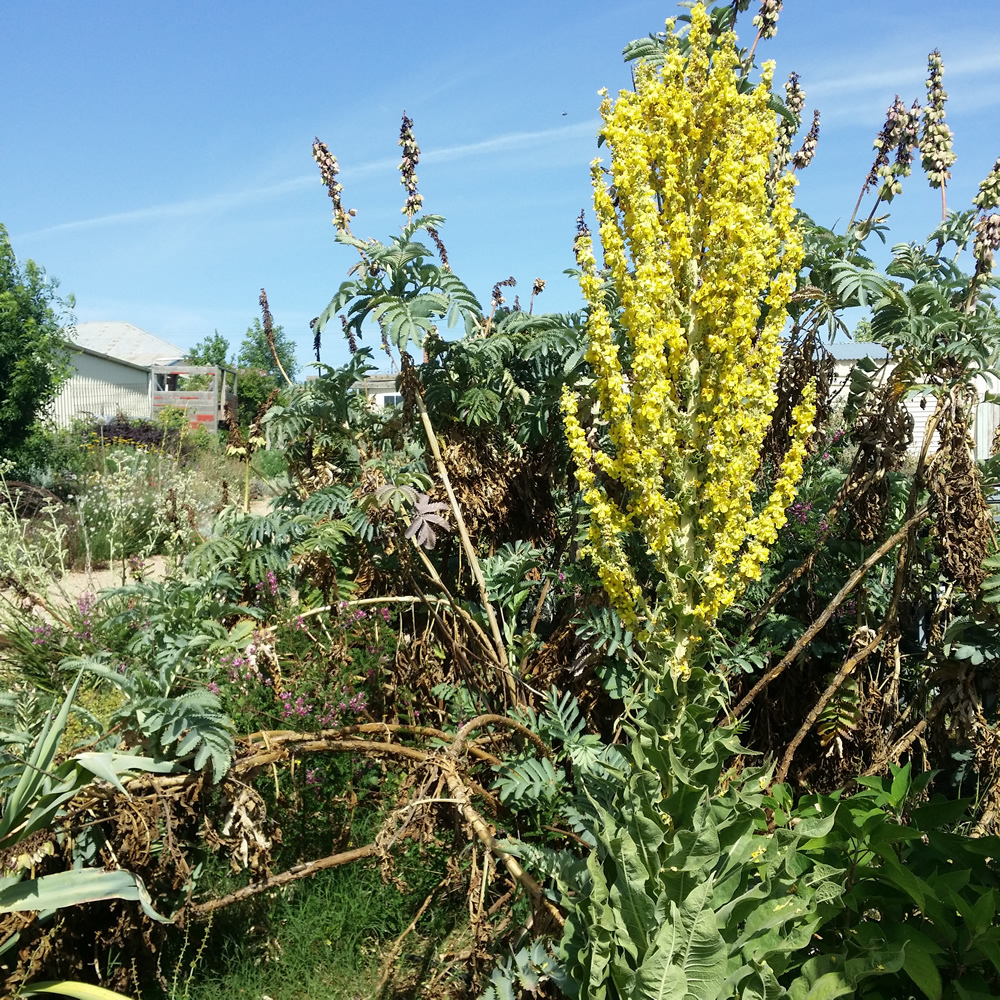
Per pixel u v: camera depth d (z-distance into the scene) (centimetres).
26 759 297
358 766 405
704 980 205
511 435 465
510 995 246
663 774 235
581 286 260
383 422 484
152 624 371
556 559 465
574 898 261
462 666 416
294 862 377
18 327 1828
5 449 1770
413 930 351
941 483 359
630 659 365
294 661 458
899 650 424
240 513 475
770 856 239
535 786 317
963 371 371
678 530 255
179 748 299
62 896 272
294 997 318
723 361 249
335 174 439
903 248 414
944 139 418
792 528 438
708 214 257
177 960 325
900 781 265
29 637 616
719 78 249
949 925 226
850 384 412
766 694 411
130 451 1983
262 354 4238
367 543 447
